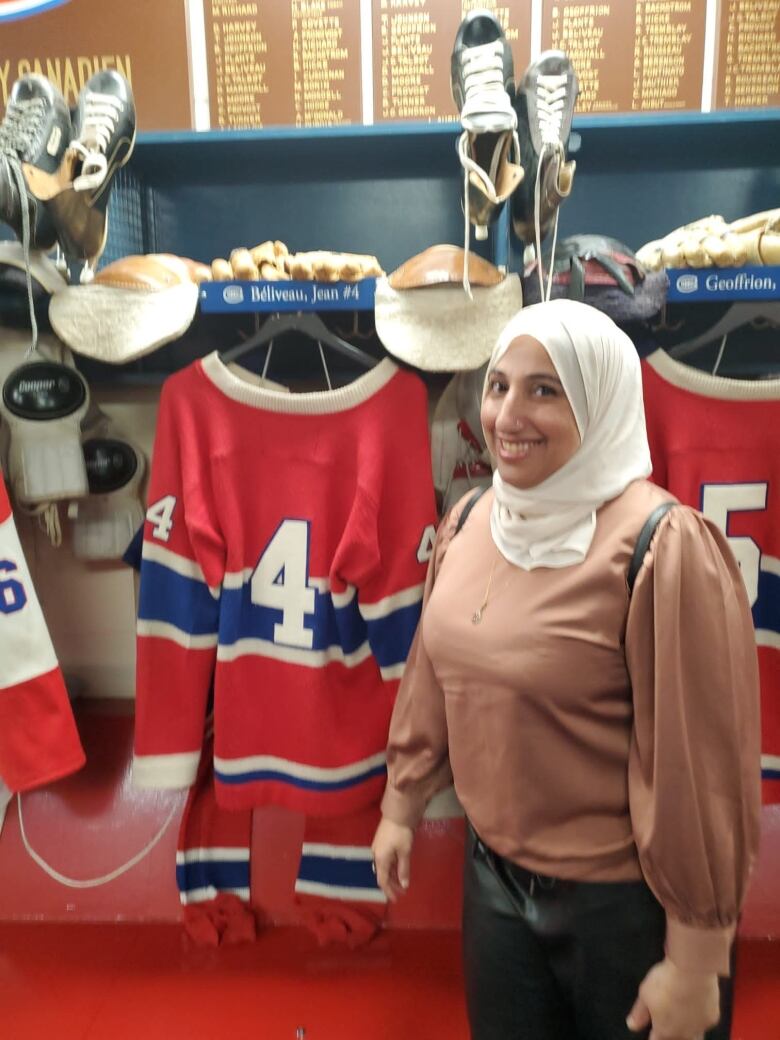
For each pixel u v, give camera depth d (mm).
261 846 1174
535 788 674
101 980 1058
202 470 959
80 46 1111
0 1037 979
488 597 695
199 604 990
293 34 1104
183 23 1106
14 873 1169
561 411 629
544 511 658
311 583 973
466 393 995
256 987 1049
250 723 1014
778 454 912
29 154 851
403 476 945
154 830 1179
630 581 620
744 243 848
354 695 1009
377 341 1160
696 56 1082
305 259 886
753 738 627
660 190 1169
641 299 853
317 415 953
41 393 993
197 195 1198
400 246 1203
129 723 1262
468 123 803
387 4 1089
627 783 672
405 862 856
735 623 611
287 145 1079
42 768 993
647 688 618
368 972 1072
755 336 1116
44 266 947
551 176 836
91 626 1308
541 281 838
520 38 1088
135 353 903
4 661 968
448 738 779
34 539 1286
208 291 896
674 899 609
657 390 920
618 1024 689
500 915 752
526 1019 764
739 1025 979
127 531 1155
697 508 918
